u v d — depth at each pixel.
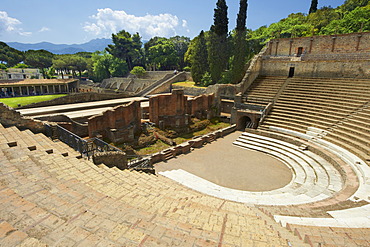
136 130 30.44
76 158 14.09
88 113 31.78
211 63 53.09
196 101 39.97
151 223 6.71
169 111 34.34
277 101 35.75
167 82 64.12
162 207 9.20
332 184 17.20
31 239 4.63
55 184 9.32
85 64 104.06
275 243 6.40
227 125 39.34
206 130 36.78
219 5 49.34
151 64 100.00
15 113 17.89
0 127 17.42
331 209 12.26
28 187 8.55
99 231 5.90
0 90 62.31
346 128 24.55
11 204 6.75
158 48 90.44
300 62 39.81
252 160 24.53
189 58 74.38
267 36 59.78
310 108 31.34
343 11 56.81
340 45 36.88
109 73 102.06
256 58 43.84
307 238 7.32
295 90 36.62
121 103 40.69
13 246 4.38
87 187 9.70
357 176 17.06
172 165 23.06
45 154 13.59
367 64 33.09
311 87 35.59
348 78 34.78
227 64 55.28
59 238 5.24
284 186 19.02
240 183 19.50
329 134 25.19
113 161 16.52
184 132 34.62
